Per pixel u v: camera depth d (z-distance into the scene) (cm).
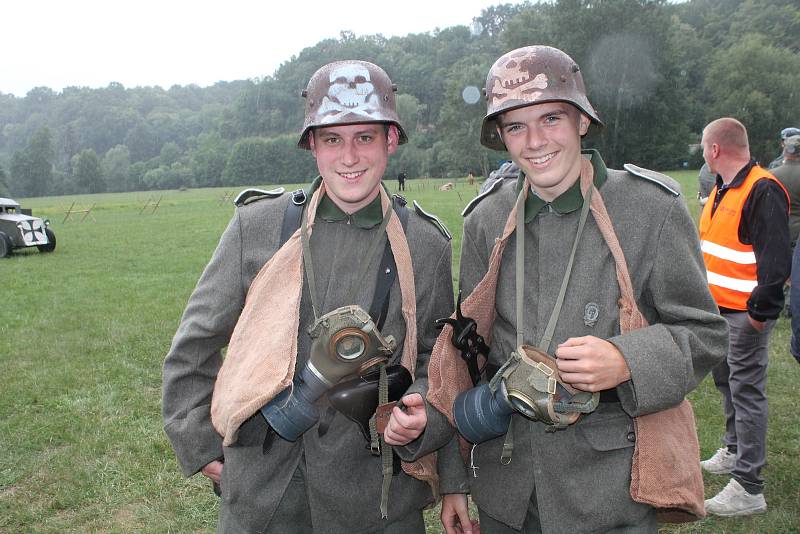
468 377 204
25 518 384
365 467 197
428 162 9506
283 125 15862
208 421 201
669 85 6775
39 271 1388
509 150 188
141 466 443
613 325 177
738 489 354
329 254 201
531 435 184
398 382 190
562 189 187
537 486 183
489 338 205
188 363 204
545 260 188
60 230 2556
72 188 13450
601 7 6806
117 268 1417
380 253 202
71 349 735
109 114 19338
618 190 184
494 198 205
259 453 193
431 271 208
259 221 203
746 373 346
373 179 194
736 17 10912
